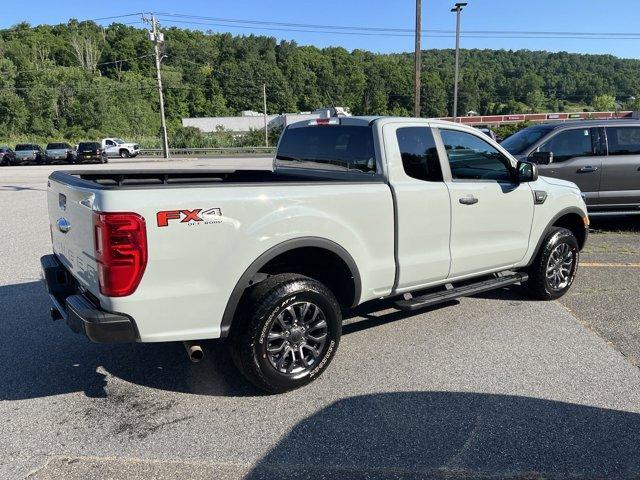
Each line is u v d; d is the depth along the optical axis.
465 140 4.64
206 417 3.37
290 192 3.51
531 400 3.54
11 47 95.94
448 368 4.02
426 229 4.28
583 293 5.83
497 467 2.85
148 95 88.00
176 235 3.09
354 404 3.51
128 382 3.83
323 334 3.75
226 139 59.19
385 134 4.11
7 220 10.66
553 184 5.50
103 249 2.98
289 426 3.25
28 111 70.62
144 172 4.96
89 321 3.02
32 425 3.27
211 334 3.33
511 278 5.07
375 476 2.78
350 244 3.82
